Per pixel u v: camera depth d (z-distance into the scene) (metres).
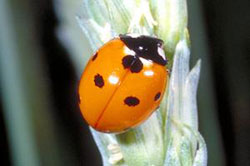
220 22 0.10
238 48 0.11
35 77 0.10
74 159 0.11
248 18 0.10
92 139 0.11
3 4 0.10
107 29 0.08
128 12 0.08
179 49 0.08
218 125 0.10
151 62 0.08
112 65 0.08
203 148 0.08
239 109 0.11
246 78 0.11
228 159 0.10
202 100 0.10
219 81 0.11
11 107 0.10
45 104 0.10
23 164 0.10
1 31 0.10
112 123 0.08
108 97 0.08
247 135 0.10
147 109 0.08
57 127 0.10
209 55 0.10
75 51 0.10
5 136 0.10
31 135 0.10
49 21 0.10
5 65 0.10
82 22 0.08
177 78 0.08
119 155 0.08
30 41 0.10
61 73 0.10
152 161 0.08
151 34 0.08
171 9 0.08
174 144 0.08
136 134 0.08
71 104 0.11
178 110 0.08
